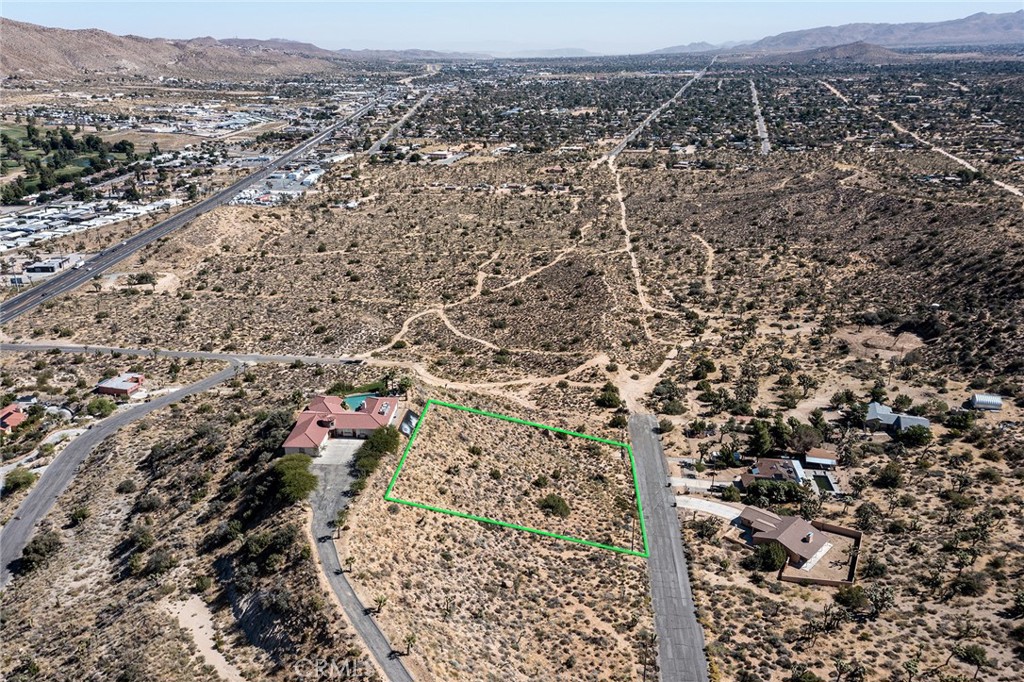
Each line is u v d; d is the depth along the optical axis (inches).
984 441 3745.1
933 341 5027.1
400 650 2080.5
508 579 2699.3
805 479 3538.4
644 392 4584.2
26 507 3511.3
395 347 5482.3
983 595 2679.6
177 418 4200.3
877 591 2716.5
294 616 2218.3
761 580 2874.0
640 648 2475.4
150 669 2177.7
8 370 5088.6
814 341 5231.3
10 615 2743.6
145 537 2952.8
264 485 2896.2
